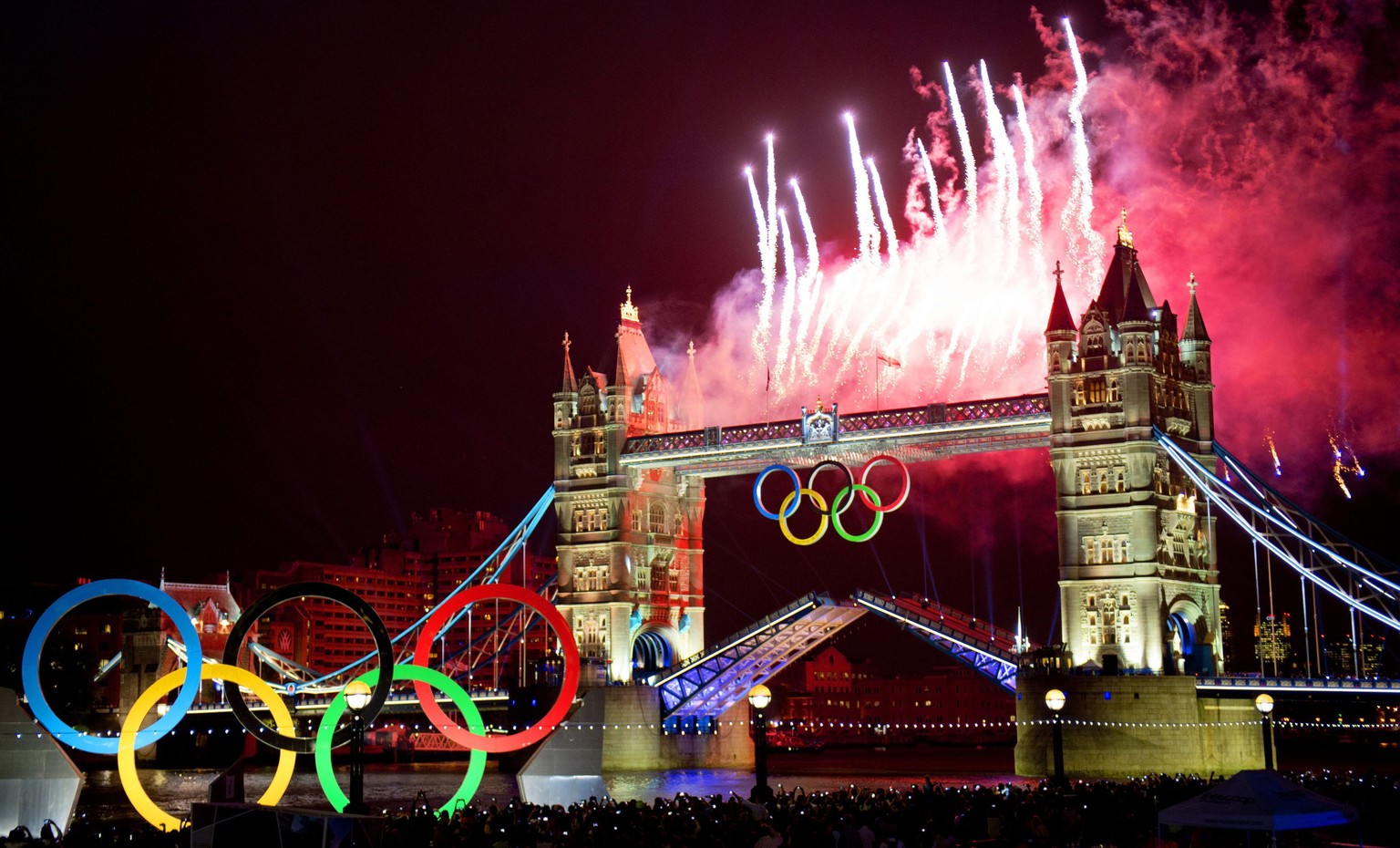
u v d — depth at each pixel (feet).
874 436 515.50
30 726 244.22
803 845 187.52
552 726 251.80
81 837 209.15
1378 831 246.27
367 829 172.35
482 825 203.41
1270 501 468.34
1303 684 449.48
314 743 239.30
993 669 495.82
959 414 499.10
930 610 512.63
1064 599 473.26
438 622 250.98
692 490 602.44
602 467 578.66
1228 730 468.34
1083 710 453.17
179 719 243.40
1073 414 477.77
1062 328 482.28
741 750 617.62
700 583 608.60
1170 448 464.65
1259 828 164.35
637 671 582.35
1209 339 494.59
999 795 255.50
